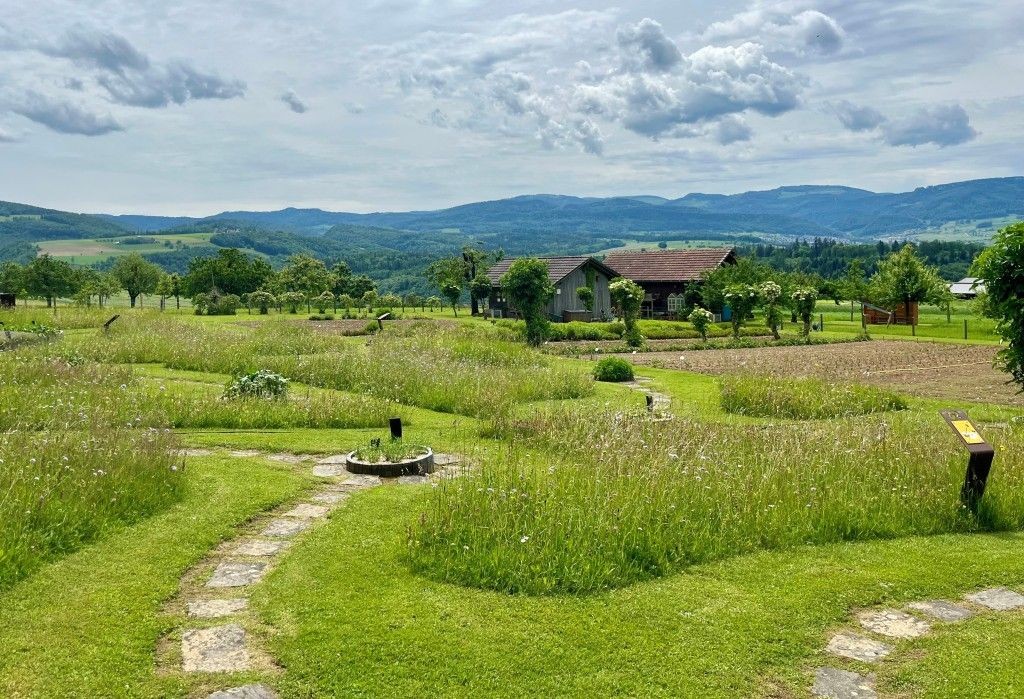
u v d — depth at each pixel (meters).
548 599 5.96
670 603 5.97
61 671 4.85
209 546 7.05
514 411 14.12
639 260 61.53
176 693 4.68
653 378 21.91
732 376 19.62
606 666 5.07
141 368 19.28
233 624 5.53
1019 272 13.21
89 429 9.84
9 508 6.74
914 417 14.79
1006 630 5.69
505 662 5.07
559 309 52.41
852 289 60.91
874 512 8.00
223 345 21.70
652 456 8.93
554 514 6.96
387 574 6.38
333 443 11.36
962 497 8.21
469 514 7.02
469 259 90.50
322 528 7.50
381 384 16.50
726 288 38.69
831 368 24.58
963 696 4.82
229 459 10.20
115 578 6.20
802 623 5.71
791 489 8.19
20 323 28.41
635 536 6.73
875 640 5.53
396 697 4.70
